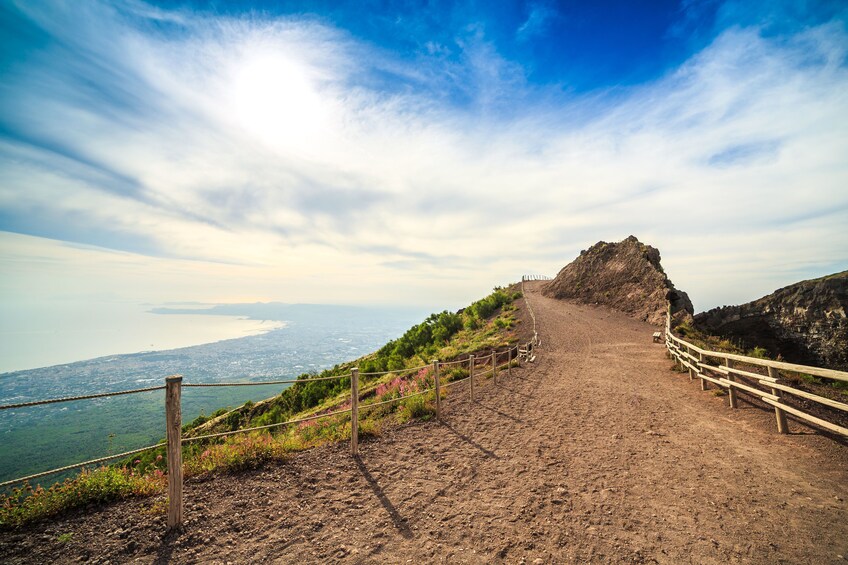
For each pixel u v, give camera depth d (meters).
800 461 6.57
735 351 20.34
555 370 19.06
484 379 17.23
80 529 4.66
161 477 6.19
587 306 50.69
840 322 38.25
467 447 8.27
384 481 6.43
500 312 49.91
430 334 41.56
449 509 5.42
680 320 35.88
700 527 4.75
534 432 9.27
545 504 5.50
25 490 5.05
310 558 4.26
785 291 43.03
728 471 6.38
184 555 4.25
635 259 54.47
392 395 15.02
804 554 4.14
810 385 13.36
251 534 4.72
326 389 26.86
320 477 6.54
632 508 5.30
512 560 4.21
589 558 4.21
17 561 4.02
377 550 4.42
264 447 7.21
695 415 9.92
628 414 10.52
